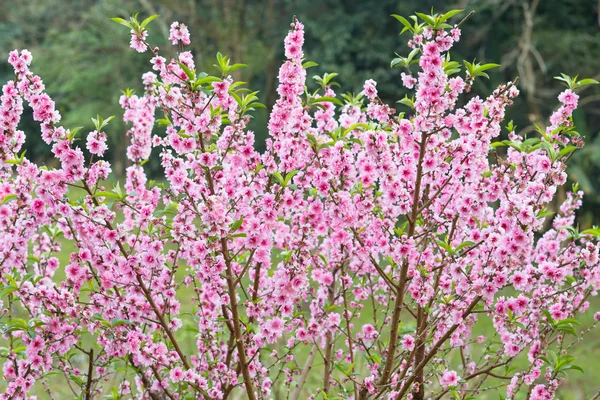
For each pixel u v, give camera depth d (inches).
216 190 126.6
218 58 122.6
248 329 131.4
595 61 765.3
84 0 1161.4
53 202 121.4
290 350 141.4
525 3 748.6
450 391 135.7
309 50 864.9
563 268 125.3
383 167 122.3
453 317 122.0
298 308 147.2
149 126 143.8
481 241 120.3
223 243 122.3
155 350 127.3
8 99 119.6
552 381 128.3
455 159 123.1
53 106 119.1
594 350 348.5
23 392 123.1
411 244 123.0
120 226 123.6
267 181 131.8
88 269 129.3
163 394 140.5
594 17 828.6
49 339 123.4
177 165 126.0
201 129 121.6
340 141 125.3
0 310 129.3
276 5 1000.9
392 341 128.2
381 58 774.5
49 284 128.1
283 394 203.9
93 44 979.3
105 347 125.6
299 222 129.7
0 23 1154.0
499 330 134.3
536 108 730.8
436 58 116.0
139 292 128.1
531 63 786.8
